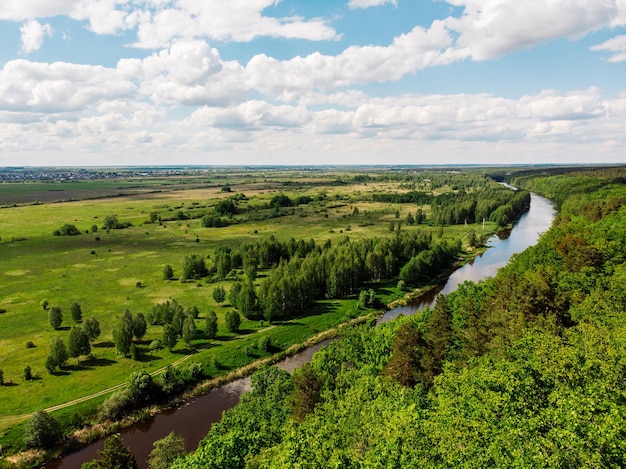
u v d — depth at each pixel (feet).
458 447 105.29
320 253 515.91
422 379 200.23
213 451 147.74
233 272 504.43
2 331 339.98
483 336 207.10
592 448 90.38
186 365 291.99
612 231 312.71
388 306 411.95
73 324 355.56
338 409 169.99
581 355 133.28
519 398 118.32
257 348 320.70
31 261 554.05
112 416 239.50
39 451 214.69
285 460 117.08
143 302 408.87
